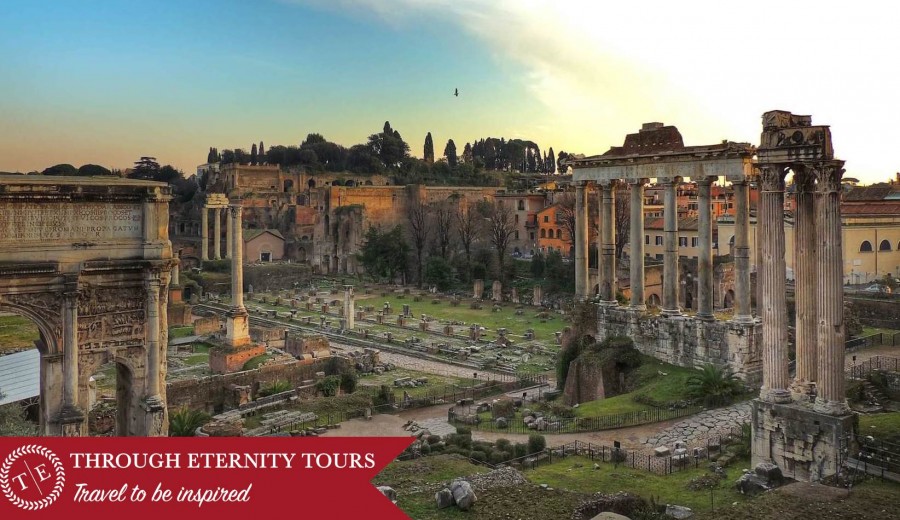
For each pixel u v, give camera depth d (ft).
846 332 221.25
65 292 129.29
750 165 180.45
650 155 196.75
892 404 153.99
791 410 113.60
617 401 177.88
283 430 172.86
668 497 109.60
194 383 209.15
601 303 214.28
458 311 402.72
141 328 139.44
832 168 108.68
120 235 137.49
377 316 370.53
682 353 190.80
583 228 221.05
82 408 133.80
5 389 167.32
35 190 127.75
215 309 435.53
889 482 101.09
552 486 114.11
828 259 109.40
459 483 98.22
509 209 565.12
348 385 225.76
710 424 151.43
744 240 179.52
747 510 88.84
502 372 262.47
